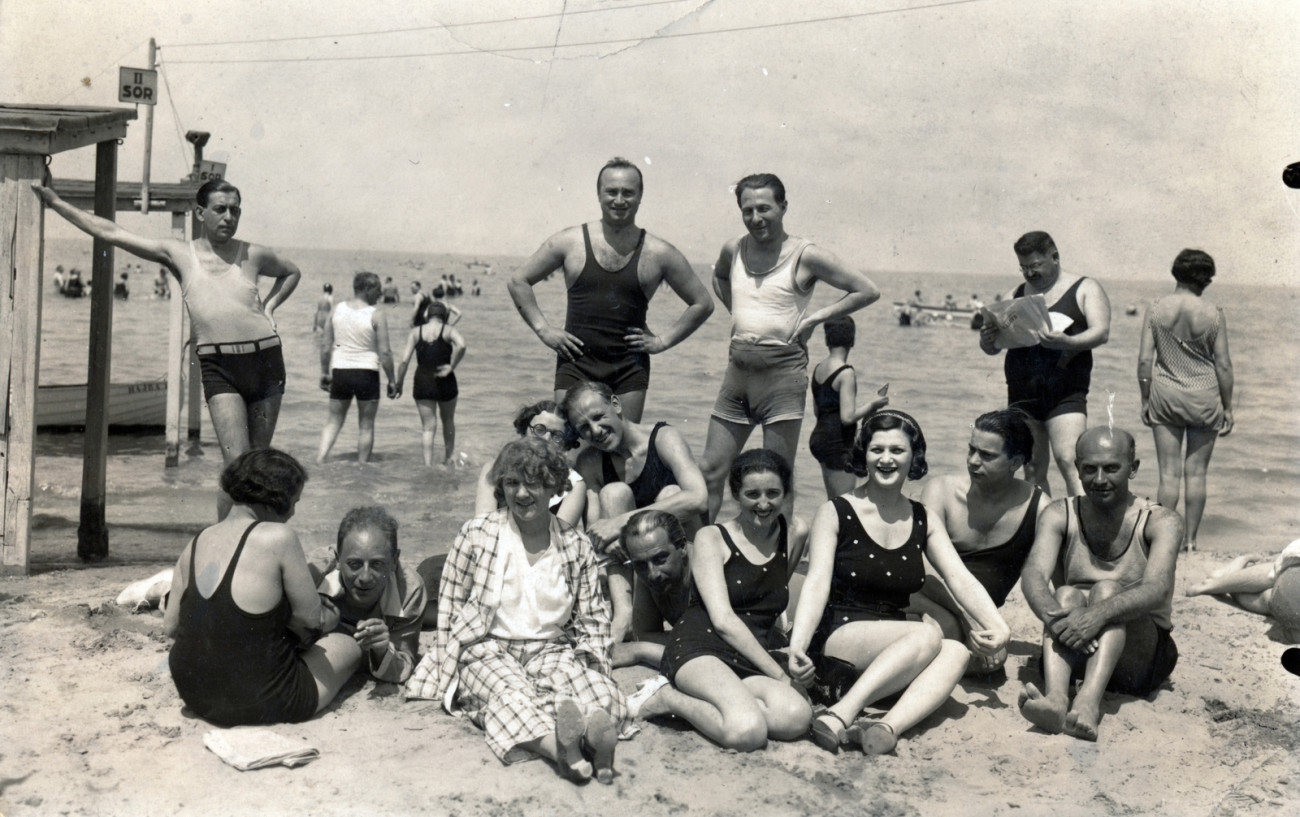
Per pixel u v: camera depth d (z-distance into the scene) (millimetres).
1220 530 7906
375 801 3115
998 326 5254
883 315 33312
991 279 86188
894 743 3586
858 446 3998
